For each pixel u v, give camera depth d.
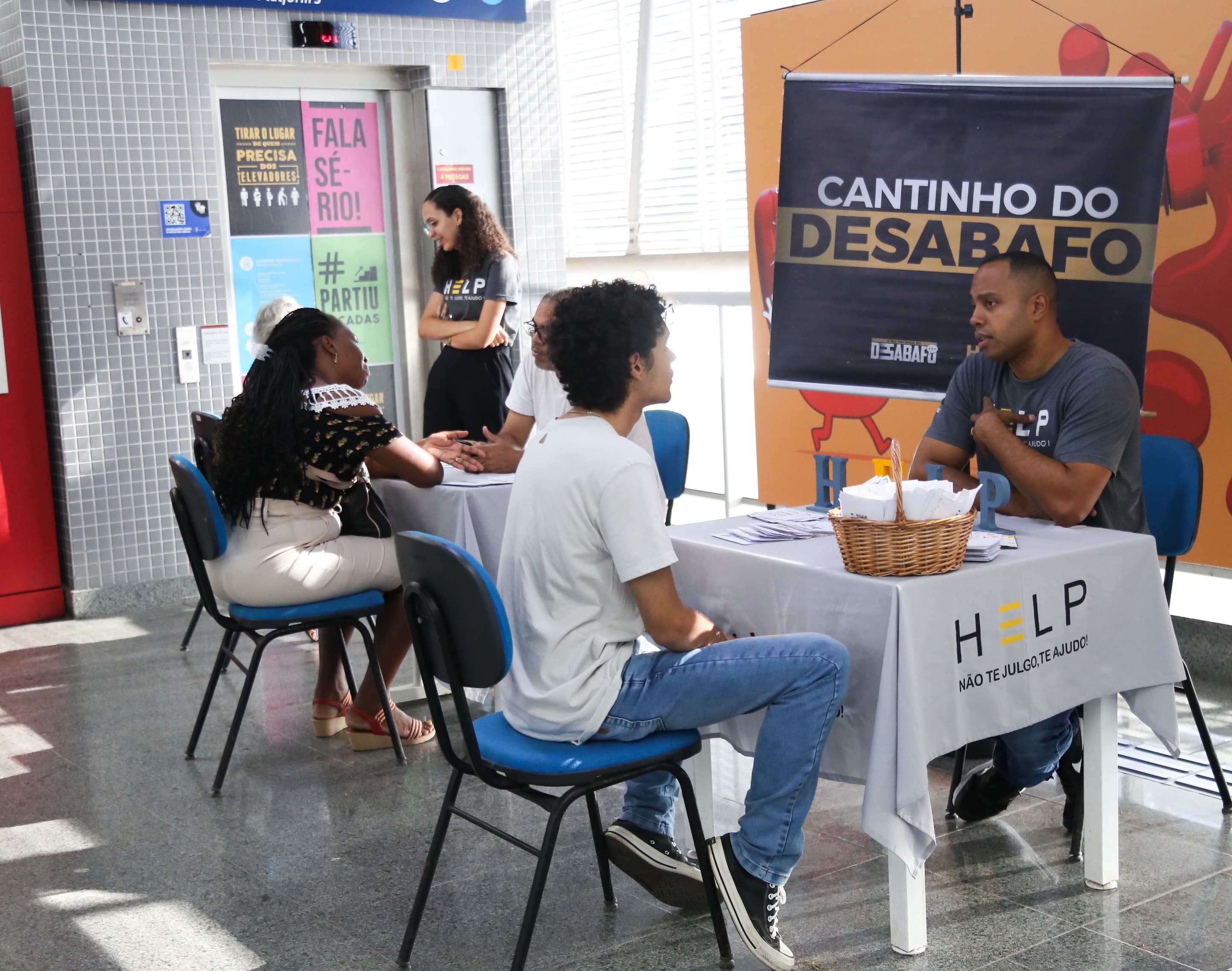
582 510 2.14
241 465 3.30
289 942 2.50
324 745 3.65
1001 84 3.54
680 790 2.57
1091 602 2.45
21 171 5.19
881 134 3.78
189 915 2.63
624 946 2.42
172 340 5.38
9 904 2.71
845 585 2.24
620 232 6.71
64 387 5.16
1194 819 2.91
